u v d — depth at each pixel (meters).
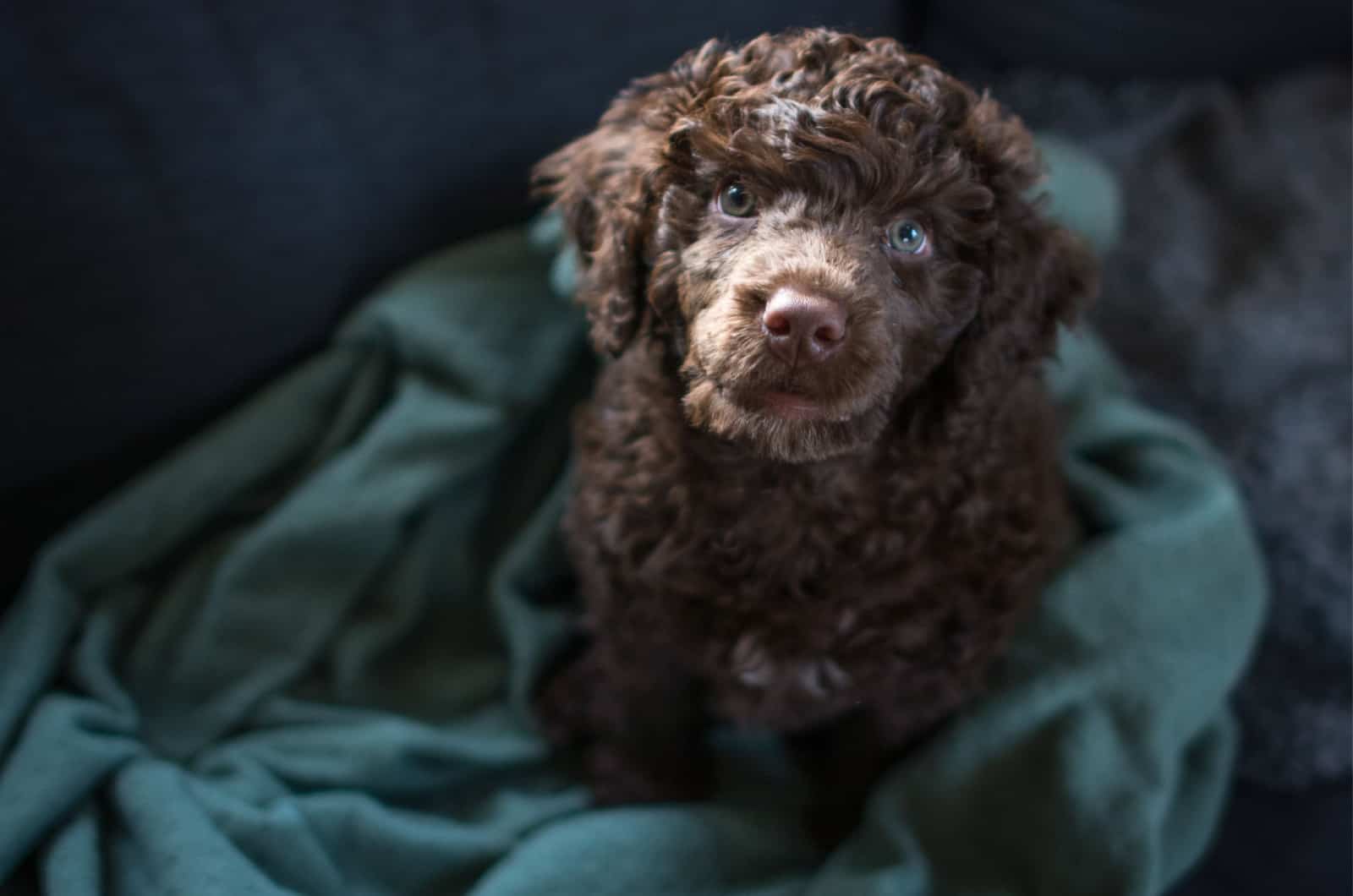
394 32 0.57
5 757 0.52
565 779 0.58
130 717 0.55
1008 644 0.53
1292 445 0.65
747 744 0.59
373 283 0.62
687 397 0.44
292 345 0.61
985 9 0.75
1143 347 0.70
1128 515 0.58
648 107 0.47
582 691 0.58
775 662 0.49
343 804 0.53
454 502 0.62
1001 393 0.47
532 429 0.64
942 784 0.53
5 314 0.53
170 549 0.58
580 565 0.53
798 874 0.54
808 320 0.40
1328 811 0.57
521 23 0.59
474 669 0.60
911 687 0.51
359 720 0.57
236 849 0.50
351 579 0.59
